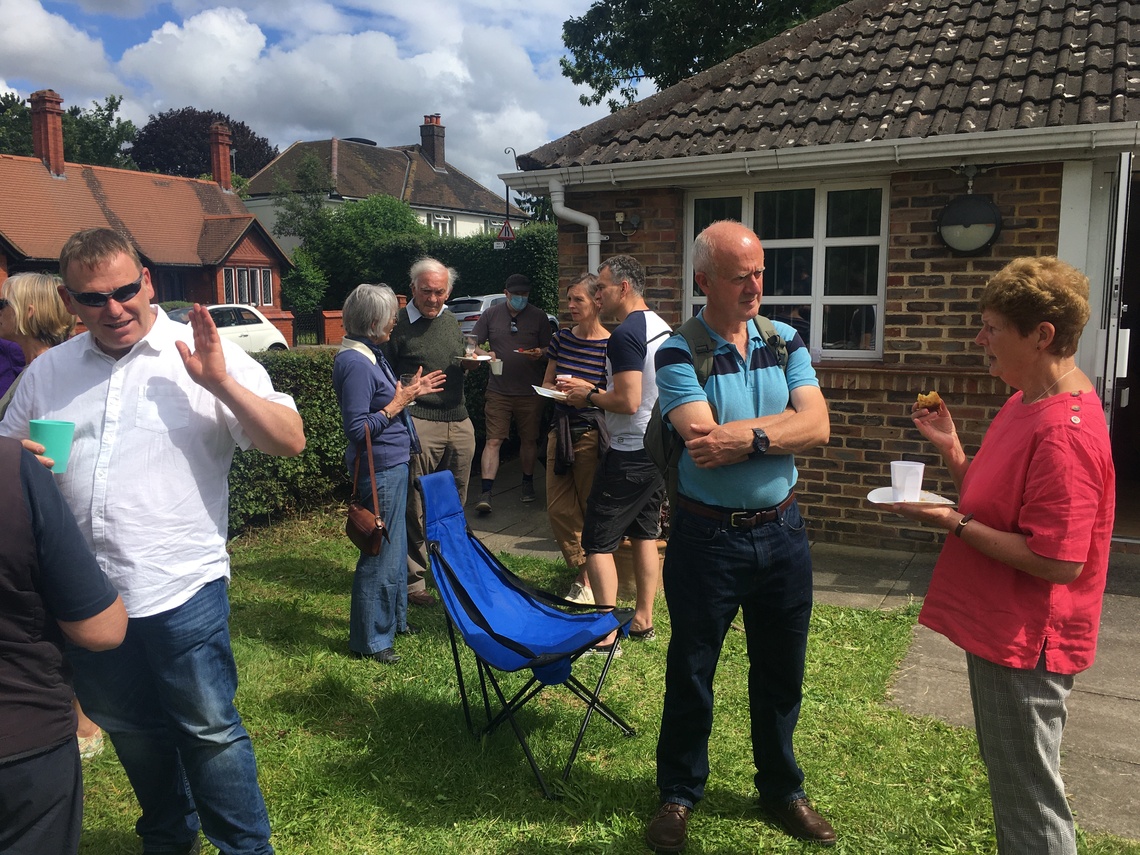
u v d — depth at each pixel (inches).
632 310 164.9
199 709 94.8
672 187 263.9
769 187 255.8
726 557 106.0
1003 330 85.0
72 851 76.0
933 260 231.0
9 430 94.4
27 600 70.0
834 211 249.6
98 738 138.8
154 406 92.4
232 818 97.7
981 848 110.7
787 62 282.4
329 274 1406.3
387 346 203.8
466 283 1165.7
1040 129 204.5
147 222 1203.9
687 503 108.7
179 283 1223.5
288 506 273.3
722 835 114.4
